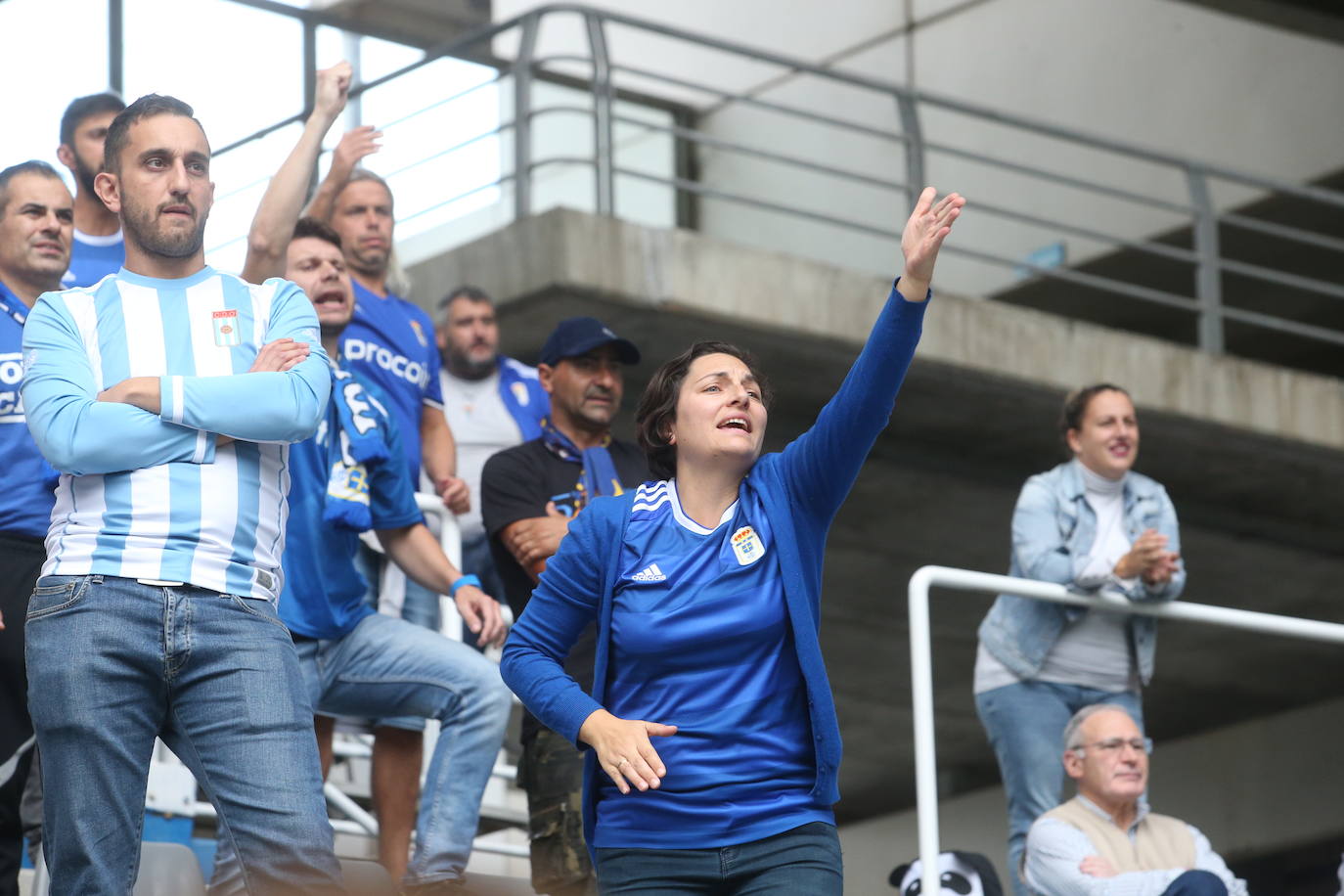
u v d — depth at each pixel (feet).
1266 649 67.82
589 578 17.88
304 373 18.65
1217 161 65.57
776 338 51.01
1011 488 58.95
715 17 74.33
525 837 41.75
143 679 17.85
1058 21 69.15
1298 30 60.54
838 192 70.90
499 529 26.07
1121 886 27.22
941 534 62.03
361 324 31.22
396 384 31.19
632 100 72.33
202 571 17.98
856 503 60.03
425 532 25.45
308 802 17.90
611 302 48.73
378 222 32.19
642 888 17.10
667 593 17.42
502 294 48.75
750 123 73.67
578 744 17.63
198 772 18.04
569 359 27.09
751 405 17.89
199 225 19.02
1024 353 54.29
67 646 17.70
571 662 23.71
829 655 70.38
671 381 18.24
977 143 70.13
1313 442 57.93
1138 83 67.36
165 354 18.75
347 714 24.54
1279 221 65.16
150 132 18.95
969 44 70.85
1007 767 29.58
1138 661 29.45
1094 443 30.37
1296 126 63.98
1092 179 67.56
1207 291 57.11
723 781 17.10
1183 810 74.74
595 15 50.16
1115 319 70.54
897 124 70.13
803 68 53.06
